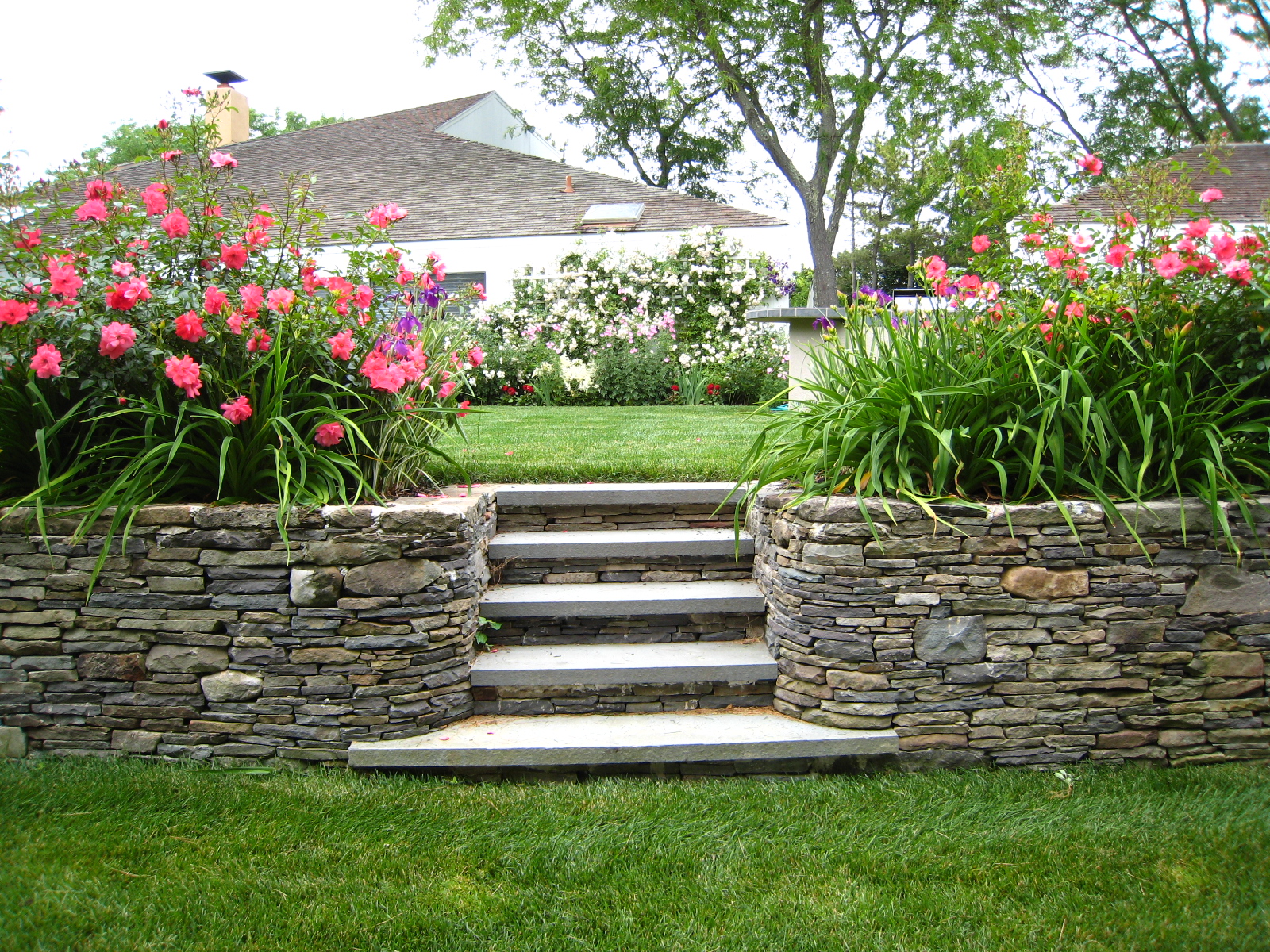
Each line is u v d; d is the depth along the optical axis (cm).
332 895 233
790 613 315
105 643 305
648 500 394
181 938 216
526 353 1133
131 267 314
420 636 304
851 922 225
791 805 282
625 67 2405
